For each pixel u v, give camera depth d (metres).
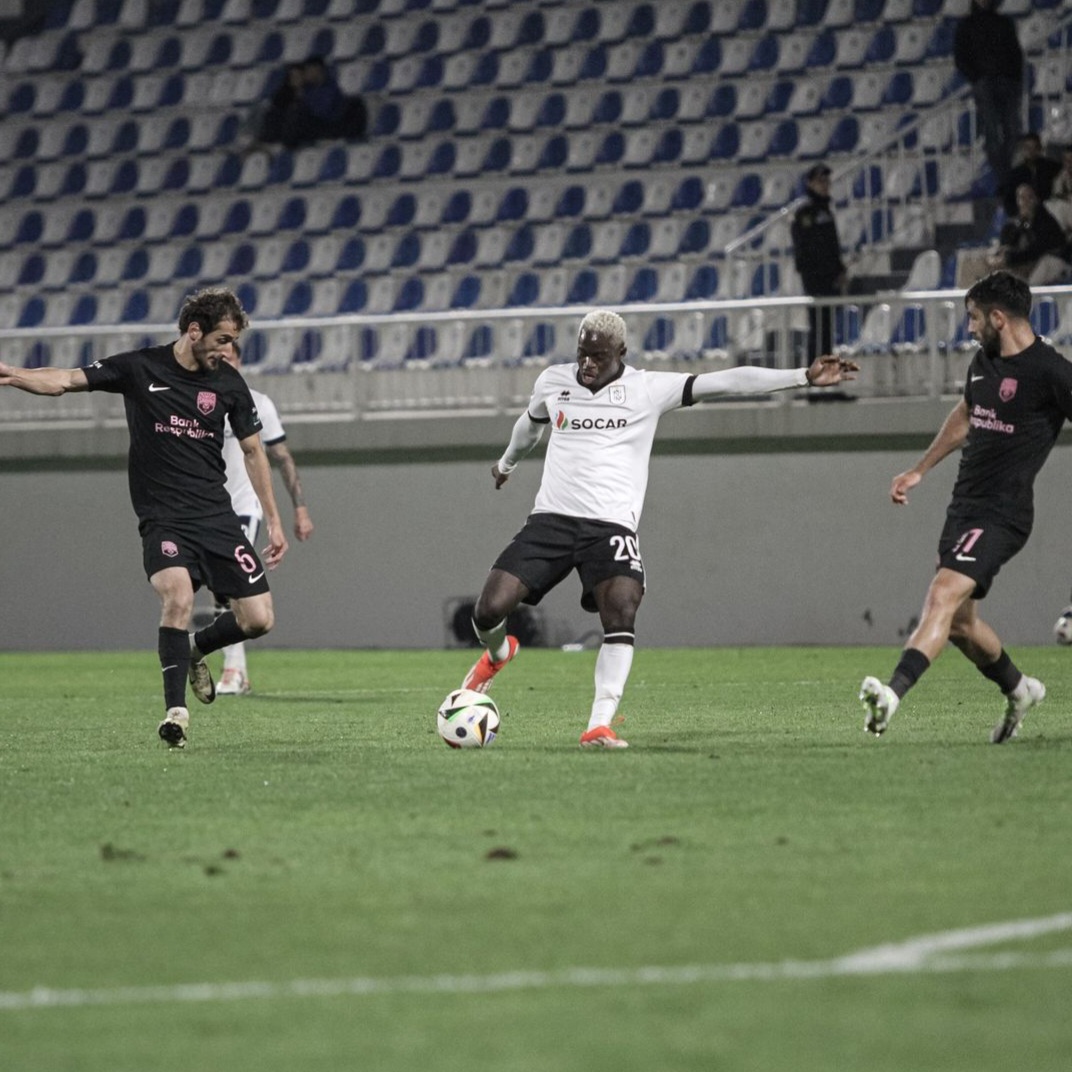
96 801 25.47
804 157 92.88
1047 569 70.38
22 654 75.94
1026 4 90.19
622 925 16.81
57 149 105.94
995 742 31.44
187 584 31.69
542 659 64.19
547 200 96.25
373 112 102.25
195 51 107.56
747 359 74.75
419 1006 14.18
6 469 81.31
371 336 87.25
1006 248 75.75
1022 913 17.12
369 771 28.48
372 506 77.75
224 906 17.94
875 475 72.50
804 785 26.02
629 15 100.19
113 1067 12.72
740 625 74.00
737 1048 12.94
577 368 31.14
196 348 31.41
